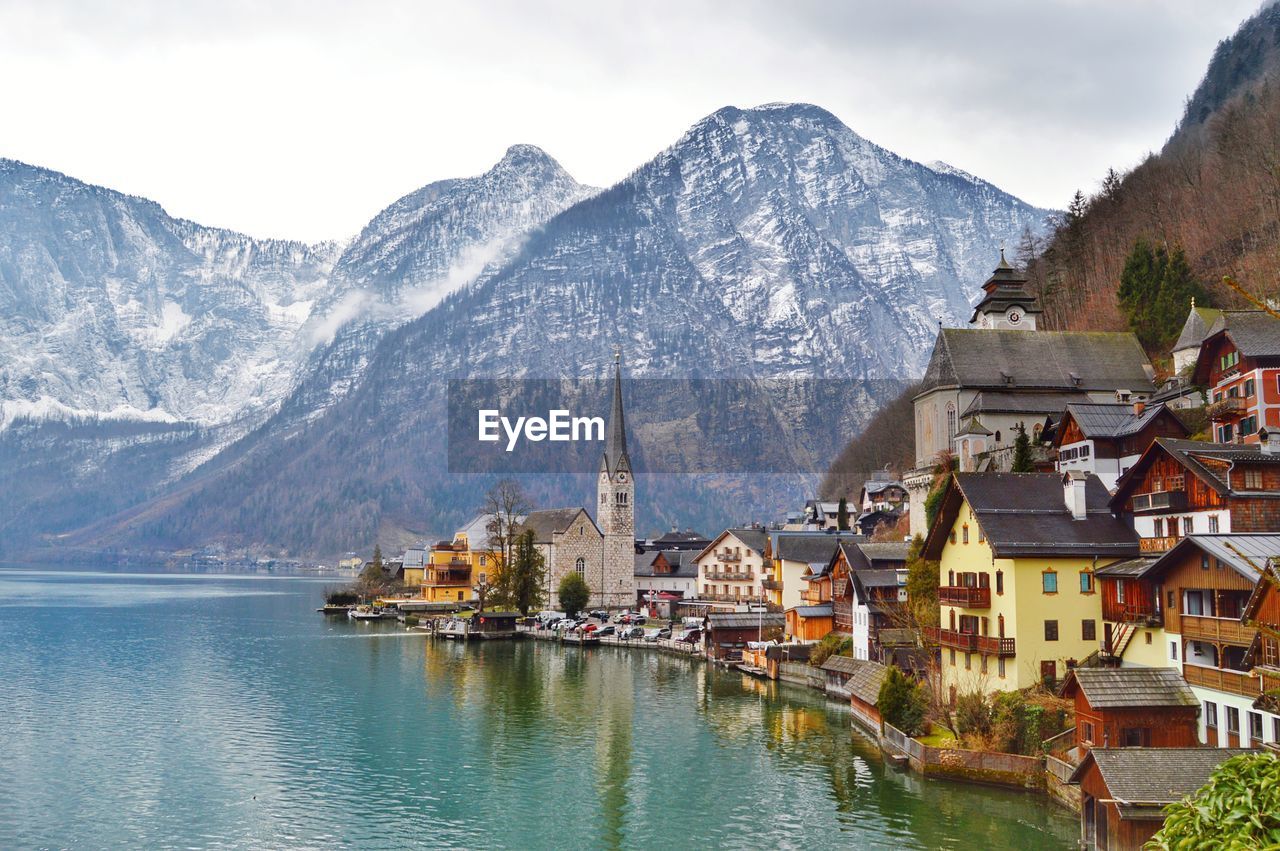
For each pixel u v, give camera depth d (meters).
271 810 65.81
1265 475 64.44
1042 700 68.25
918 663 90.31
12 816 64.12
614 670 127.62
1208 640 58.19
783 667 116.69
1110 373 126.69
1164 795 50.38
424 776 74.06
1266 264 144.50
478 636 165.00
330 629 177.62
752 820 63.44
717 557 190.12
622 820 63.97
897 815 62.81
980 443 118.75
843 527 182.50
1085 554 71.56
